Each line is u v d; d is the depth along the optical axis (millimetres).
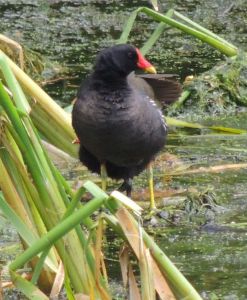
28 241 8023
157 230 10781
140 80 11500
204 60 17297
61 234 7172
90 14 19938
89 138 10273
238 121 15016
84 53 17797
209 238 10453
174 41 18453
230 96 15602
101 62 10125
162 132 10727
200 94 15500
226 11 19766
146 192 12062
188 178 12492
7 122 8266
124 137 10242
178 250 10094
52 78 16516
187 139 14062
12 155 8328
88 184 7109
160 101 11922
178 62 17156
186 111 15336
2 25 19422
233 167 12742
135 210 6891
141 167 11047
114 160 10633
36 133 8172
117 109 10094
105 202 7035
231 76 15805
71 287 8383
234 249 10070
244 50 17219
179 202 11578
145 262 6988
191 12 19734
